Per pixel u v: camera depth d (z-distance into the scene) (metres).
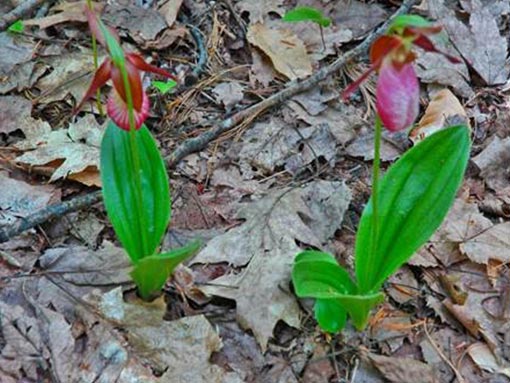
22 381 0.93
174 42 1.33
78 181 1.13
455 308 1.02
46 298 1.00
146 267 0.94
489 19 1.39
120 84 0.87
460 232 1.10
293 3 1.43
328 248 1.09
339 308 0.99
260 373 0.97
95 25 0.83
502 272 1.07
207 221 1.11
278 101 1.25
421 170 0.96
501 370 0.98
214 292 1.02
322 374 0.97
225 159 1.18
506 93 1.31
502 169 1.19
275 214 1.10
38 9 1.35
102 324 0.98
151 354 0.96
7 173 1.13
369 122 1.25
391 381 0.97
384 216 0.96
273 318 1.00
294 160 1.19
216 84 1.28
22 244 1.05
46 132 1.18
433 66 1.32
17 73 1.25
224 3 1.40
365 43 1.32
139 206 0.94
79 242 1.07
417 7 1.41
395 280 1.06
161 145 1.20
